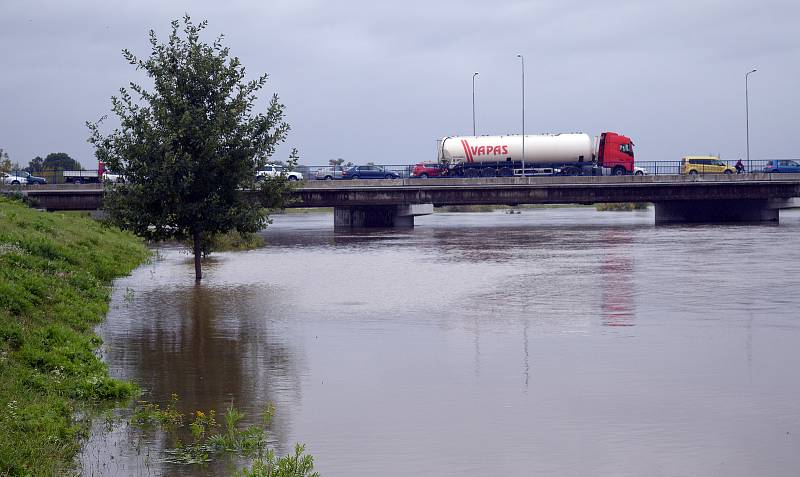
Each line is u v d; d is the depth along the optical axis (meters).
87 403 16.75
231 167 36.44
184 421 15.70
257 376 19.03
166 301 30.52
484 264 43.81
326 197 74.50
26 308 21.98
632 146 90.31
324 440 14.64
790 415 15.87
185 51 36.25
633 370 19.34
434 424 15.47
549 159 89.31
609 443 14.39
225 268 42.91
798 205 78.56
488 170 89.88
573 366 19.77
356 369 19.66
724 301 29.75
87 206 69.81
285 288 34.41
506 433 14.93
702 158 94.75
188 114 35.16
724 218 85.19
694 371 19.23
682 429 15.09
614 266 41.91
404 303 29.97
